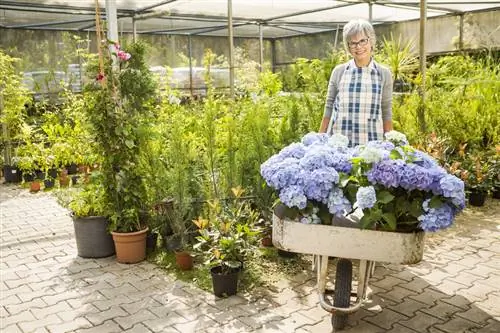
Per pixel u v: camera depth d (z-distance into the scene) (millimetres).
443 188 2596
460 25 9938
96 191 4590
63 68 10234
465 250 4504
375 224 2711
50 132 7629
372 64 3598
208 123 4633
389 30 11422
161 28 11375
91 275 4129
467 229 5082
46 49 10625
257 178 4605
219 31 12336
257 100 5254
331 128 3791
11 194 7113
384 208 2715
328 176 2666
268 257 4363
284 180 2758
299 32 13078
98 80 4359
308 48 13562
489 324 3188
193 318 3338
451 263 4207
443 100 6594
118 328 3227
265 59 14430
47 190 7281
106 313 3439
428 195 2730
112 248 4582
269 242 4574
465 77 7293
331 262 4266
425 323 3211
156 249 4668
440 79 7305
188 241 4500
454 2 8508
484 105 6555
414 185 2619
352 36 3447
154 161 4586
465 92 6719
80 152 7422
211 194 4598
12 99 7883
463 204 2643
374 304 3482
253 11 9562
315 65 6020
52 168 8000
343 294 2943
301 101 5355
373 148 2680
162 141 4754
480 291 3670
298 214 2811
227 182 4672
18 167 7805
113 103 4383
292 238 2764
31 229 5422
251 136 4734
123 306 3541
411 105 6215
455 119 6461
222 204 4453
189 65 12453
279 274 4020
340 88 3656
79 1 8039
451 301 3516
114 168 4457
